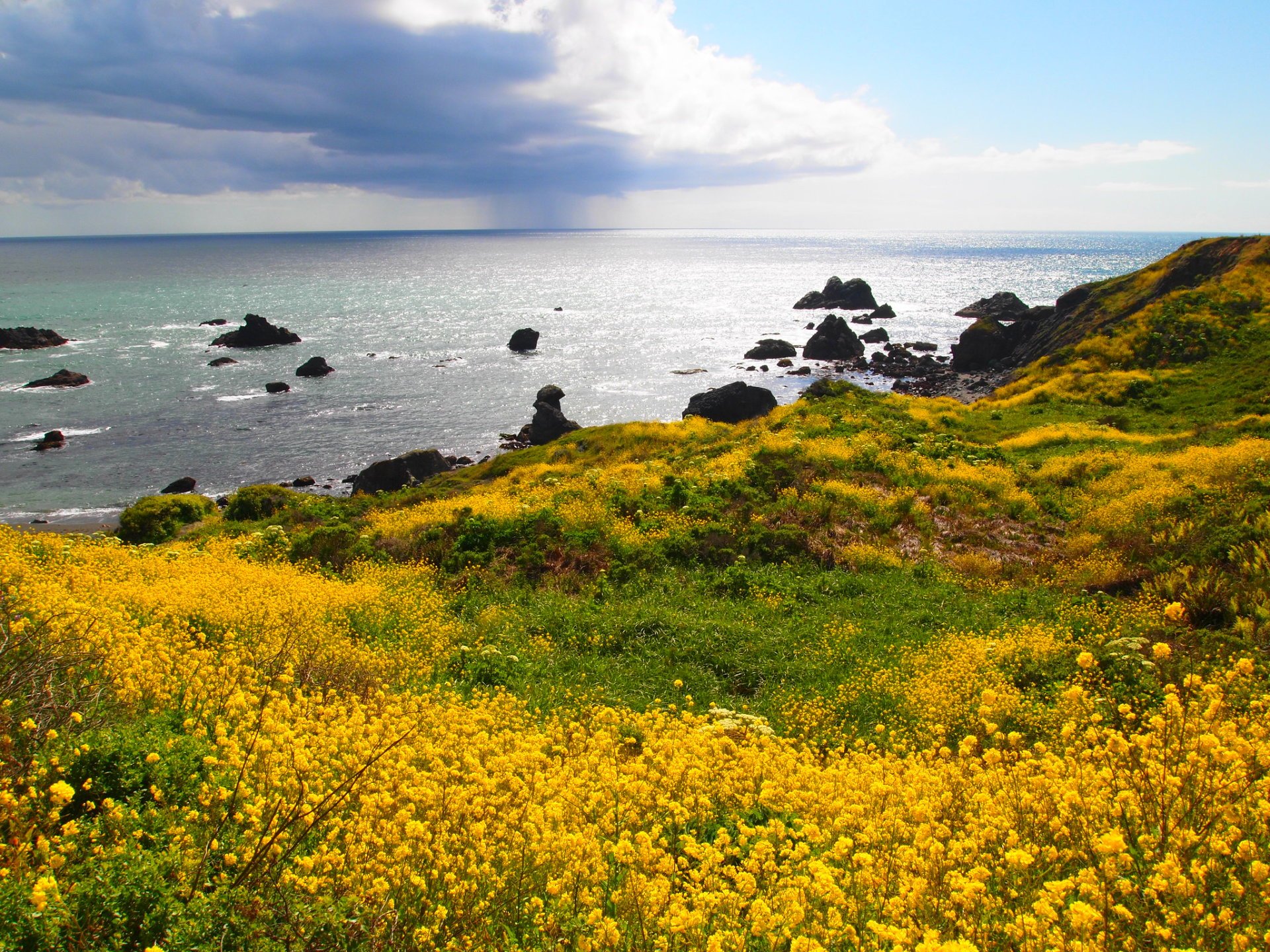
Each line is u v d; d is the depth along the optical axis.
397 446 48.06
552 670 11.55
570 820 5.37
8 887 3.38
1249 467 17.78
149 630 9.27
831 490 19.39
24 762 4.94
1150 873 4.06
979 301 110.50
